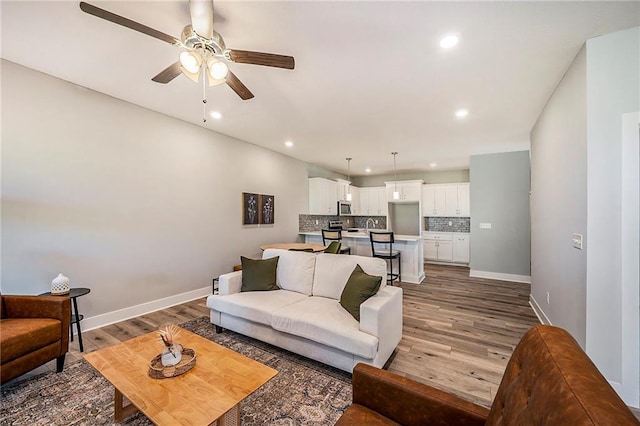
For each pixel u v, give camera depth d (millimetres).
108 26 1860
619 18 1721
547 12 1683
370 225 8422
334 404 1746
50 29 1888
